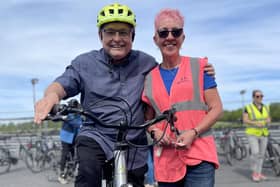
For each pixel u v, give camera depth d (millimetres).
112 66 3246
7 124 15406
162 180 3340
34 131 14867
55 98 2691
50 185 9227
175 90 3234
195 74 3256
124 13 3154
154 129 3283
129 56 3320
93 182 2936
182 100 3227
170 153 3297
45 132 14695
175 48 3273
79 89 3322
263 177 9078
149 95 3287
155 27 3330
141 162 3248
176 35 3236
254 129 9133
